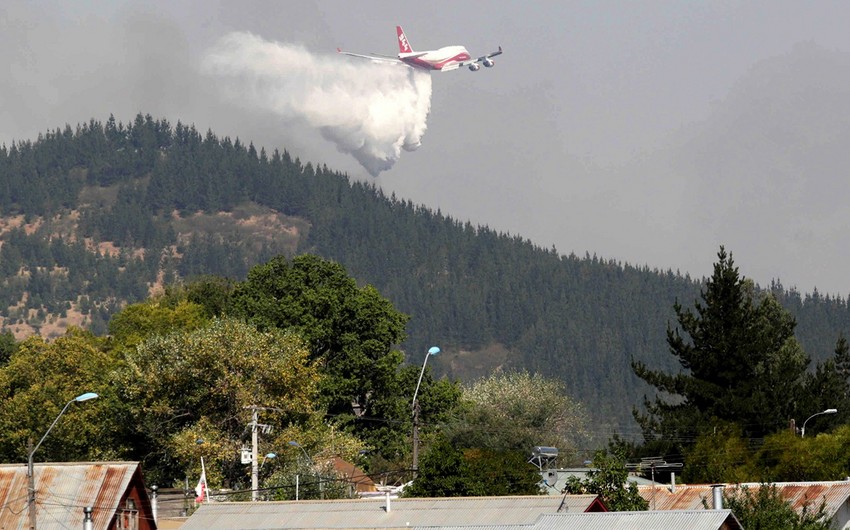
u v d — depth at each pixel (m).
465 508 122.44
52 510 133.38
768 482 131.50
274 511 131.25
